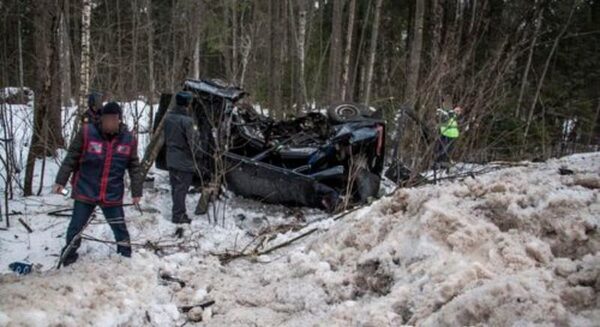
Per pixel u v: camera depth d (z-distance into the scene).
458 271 3.35
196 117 7.24
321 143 7.78
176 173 6.16
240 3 22.06
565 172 4.67
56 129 8.72
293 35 19.97
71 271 4.12
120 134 4.76
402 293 3.46
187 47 16.39
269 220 6.55
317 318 3.67
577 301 2.75
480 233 3.74
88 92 8.64
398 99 10.36
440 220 3.86
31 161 7.04
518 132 9.51
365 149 7.09
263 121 8.34
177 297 4.18
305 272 4.37
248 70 19.64
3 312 3.12
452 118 7.12
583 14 19.44
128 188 7.33
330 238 4.82
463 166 7.42
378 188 6.86
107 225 5.82
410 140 7.80
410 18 20.50
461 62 8.10
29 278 3.89
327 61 23.14
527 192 4.01
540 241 3.60
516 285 2.80
